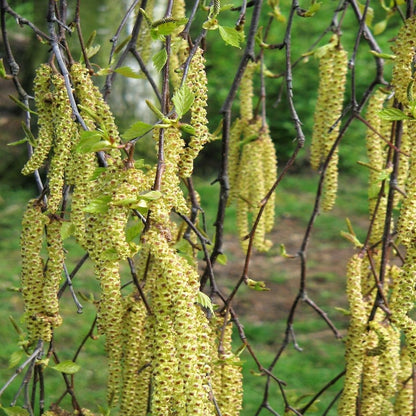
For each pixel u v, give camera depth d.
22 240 0.85
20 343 0.88
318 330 1.72
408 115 0.83
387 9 0.99
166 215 0.78
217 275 2.06
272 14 1.00
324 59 0.93
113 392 0.87
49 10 0.85
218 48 2.96
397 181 0.90
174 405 0.78
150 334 0.84
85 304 1.74
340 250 2.27
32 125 1.90
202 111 0.82
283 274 2.08
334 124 0.92
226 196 0.93
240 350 0.86
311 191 2.77
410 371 0.91
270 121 2.91
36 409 1.31
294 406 0.96
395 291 0.89
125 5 1.94
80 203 0.83
